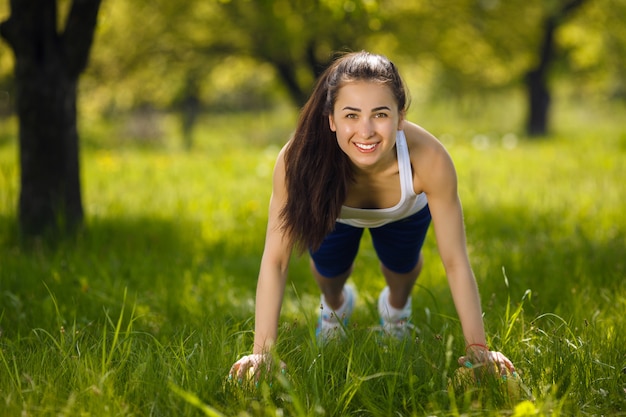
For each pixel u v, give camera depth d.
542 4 17.92
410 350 2.77
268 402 2.34
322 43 17.73
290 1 12.55
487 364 2.55
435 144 2.72
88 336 3.11
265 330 2.68
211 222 6.63
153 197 8.08
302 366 2.70
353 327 3.11
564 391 2.57
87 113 19.39
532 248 4.97
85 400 2.40
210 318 3.53
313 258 3.41
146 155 14.74
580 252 4.75
